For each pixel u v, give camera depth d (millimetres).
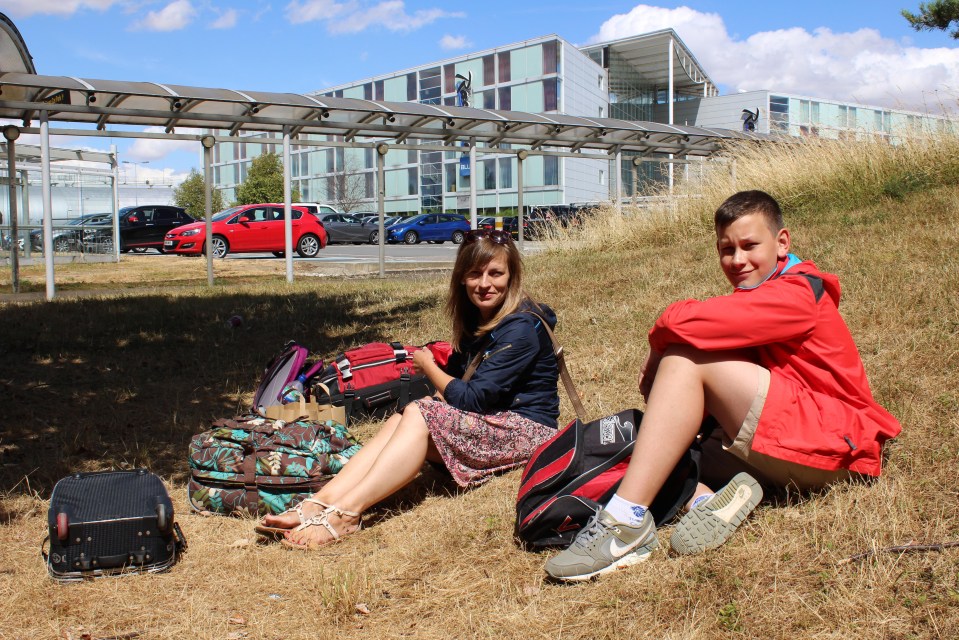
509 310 3537
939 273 5863
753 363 2777
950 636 2131
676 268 8258
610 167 17547
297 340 7688
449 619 2598
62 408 5562
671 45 48156
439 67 52781
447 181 45969
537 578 2799
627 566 2723
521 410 3670
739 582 2508
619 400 4801
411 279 13766
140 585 2961
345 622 2643
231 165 53406
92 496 3172
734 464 2982
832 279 2863
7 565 3143
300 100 12719
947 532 2609
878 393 3955
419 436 3402
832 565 2520
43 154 11594
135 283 14641
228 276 16266
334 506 3299
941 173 9766
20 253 20234
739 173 12023
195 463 3686
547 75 47688
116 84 11227
